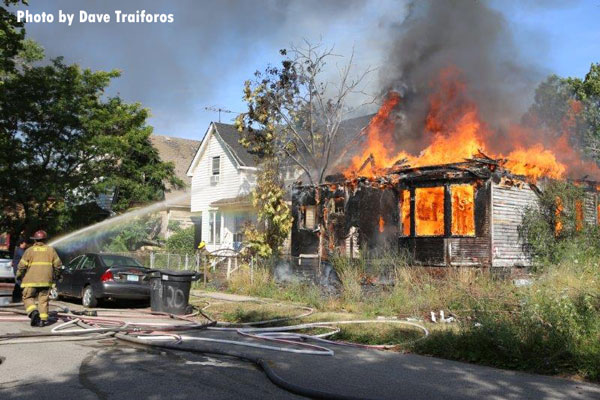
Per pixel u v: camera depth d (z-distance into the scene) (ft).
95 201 83.92
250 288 51.16
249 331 30.96
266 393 18.83
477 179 47.14
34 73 71.92
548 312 24.76
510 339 23.50
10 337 28.48
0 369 22.02
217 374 21.53
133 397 18.13
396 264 46.16
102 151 77.20
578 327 23.70
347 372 21.97
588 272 38.32
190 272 39.88
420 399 18.19
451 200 47.96
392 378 21.03
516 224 48.80
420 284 41.42
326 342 28.78
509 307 29.60
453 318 32.60
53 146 72.79
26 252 32.45
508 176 48.21
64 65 74.95
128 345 27.50
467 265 46.19
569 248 46.01
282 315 37.11
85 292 44.55
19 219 77.30
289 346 27.37
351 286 42.45
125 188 91.04
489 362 23.76
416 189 50.11
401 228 50.88
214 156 98.22
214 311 40.47
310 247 59.77
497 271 45.32
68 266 48.06
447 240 47.32
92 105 78.13
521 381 20.68
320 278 49.39
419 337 27.91
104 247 88.02
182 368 22.49
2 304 44.47
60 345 27.17
